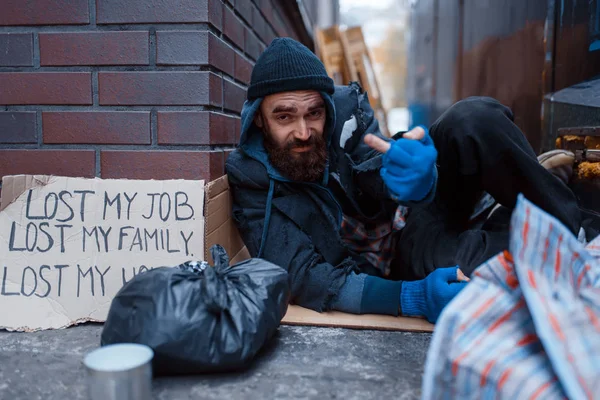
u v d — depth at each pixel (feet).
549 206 5.08
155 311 3.67
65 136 5.35
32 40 5.28
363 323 4.77
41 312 4.81
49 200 5.05
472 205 6.09
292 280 5.17
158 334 3.59
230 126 6.12
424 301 4.78
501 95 10.80
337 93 5.95
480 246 5.25
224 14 5.82
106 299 4.94
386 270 6.12
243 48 6.82
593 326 2.72
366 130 5.85
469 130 5.12
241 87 6.72
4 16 5.27
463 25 14.08
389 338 4.54
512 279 3.11
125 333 3.71
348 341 4.46
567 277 2.98
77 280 4.95
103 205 5.08
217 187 5.37
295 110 5.15
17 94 5.34
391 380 3.71
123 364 3.20
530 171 5.03
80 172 5.37
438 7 17.52
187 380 3.72
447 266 5.22
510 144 5.02
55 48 5.28
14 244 4.97
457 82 14.65
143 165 5.32
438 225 5.64
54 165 5.37
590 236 6.15
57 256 4.98
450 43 15.57
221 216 5.54
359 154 5.73
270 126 5.33
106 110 5.33
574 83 7.84
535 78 8.96
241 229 5.70
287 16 11.61
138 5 5.19
